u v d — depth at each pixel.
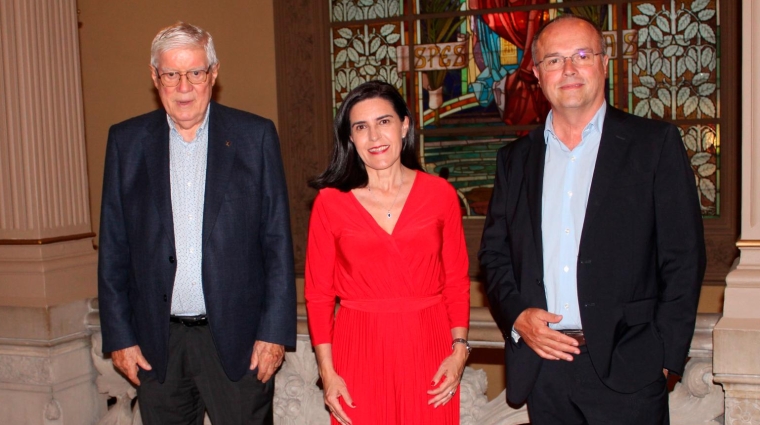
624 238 1.98
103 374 3.04
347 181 2.20
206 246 2.28
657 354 1.94
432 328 2.18
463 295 2.26
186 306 2.33
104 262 2.37
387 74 6.43
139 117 2.42
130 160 2.35
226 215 2.29
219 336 2.30
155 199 2.30
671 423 2.31
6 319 2.97
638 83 5.99
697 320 2.26
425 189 2.19
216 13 6.49
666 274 1.95
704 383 2.26
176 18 6.44
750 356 2.09
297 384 2.72
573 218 2.06
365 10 6.41
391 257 2.14
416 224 2.15
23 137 3.01
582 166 2.08
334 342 2.23
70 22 3.19
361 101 2.13
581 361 2.05
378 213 2.17
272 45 6.48
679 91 5.91
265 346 2.31
